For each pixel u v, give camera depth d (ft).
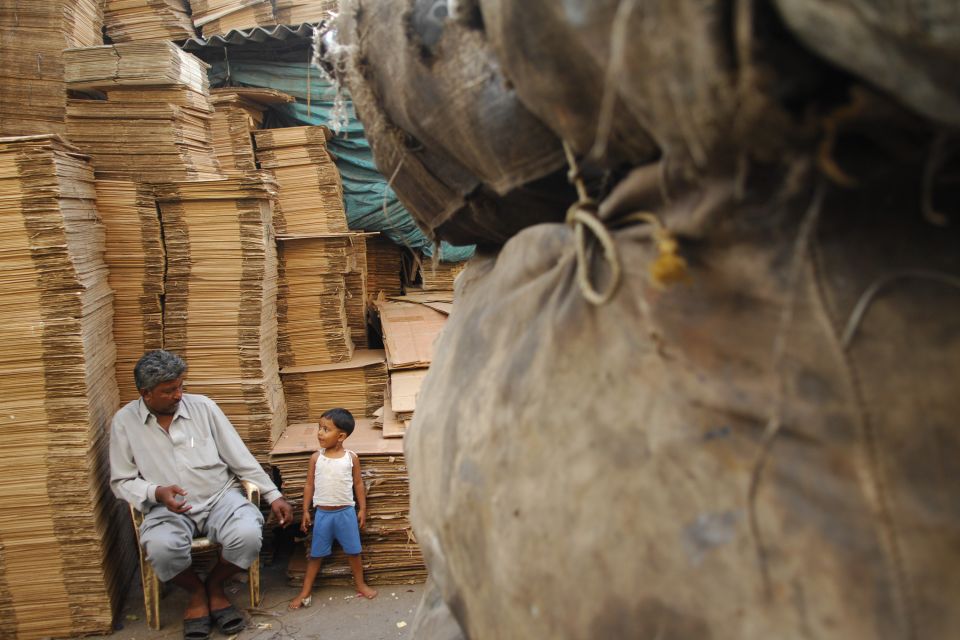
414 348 15.62
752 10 1.93
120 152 14.19
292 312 16.12
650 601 2.54
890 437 2.22
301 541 14.78
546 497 2.93
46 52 13.99
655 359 2.65
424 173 4.46
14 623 12.28
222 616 12.57
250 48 18.99
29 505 12.03
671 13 2.10
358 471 13.51
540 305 3.34
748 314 2.47
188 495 12.81
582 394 2.88
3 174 11.38
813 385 2.32
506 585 3.14
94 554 12.24
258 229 14.05
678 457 2.53
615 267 2.78
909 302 2.26
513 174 3.68
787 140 2.12
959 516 2.13
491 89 3.46
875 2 1.75
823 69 2.03
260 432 14.23
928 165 2.09
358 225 18.54
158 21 18.48
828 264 2.31
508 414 3.25
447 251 18.79
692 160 2.42
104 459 12.98
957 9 1.64
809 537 2.25
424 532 4.38
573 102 2.81
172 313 14.11
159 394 12.51
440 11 3.67
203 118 15.57
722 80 2.04
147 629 12.70
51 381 11.87
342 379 16.12
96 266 13.09
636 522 2.60
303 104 18.99
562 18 2.54
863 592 2.16
